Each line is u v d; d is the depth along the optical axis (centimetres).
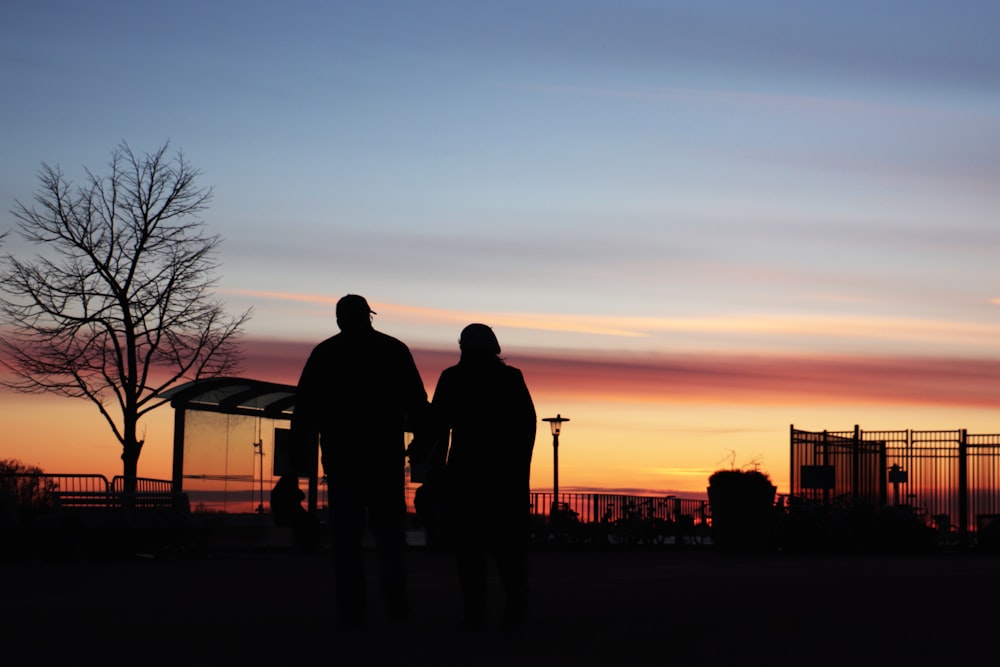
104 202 3038
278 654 668
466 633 781
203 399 2445
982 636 763
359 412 819
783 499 2802
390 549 838
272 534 2478
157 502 2122
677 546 3059
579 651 693
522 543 830
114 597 1078
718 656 672
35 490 2278
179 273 3023
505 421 838
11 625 813
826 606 961
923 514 2730
